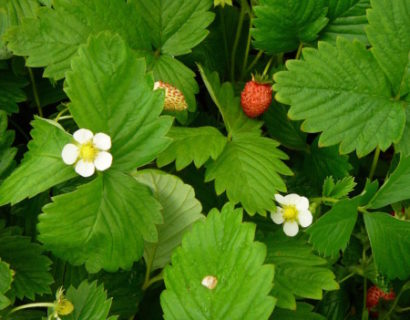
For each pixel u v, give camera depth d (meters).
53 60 0.26
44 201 0.27
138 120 0.23
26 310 0.24
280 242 0.26
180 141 0.26
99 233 0.23
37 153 0.23
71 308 0.23
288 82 0.26
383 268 0.26
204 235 0.22
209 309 0.22
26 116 0.31
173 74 0.28
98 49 0.23
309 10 0.27
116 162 0.23
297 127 0.30
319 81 0.26
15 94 0.29
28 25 0.26
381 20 0.26
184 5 0.28
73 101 0.22
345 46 0.26
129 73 0.23
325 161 0.29
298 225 0.26
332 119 0.26
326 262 0.25
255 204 0.25
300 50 0.29
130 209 0.23
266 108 0.28
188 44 0.28
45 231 0.22
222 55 0.32
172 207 0.25
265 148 0.27
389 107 0.26
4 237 0.25
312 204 0.26
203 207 0.28
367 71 0.26
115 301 0.26
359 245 0.29
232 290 0.21
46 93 0.30
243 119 0.28
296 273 0.25
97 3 0.26
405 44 0.26
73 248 0.23
